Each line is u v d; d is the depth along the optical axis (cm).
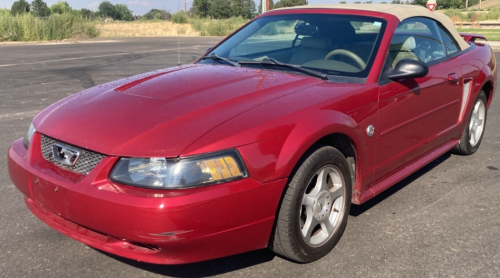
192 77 326
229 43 413
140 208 225
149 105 277
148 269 285
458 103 439
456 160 496
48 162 271
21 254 299
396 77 331
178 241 230
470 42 526
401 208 374
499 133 601
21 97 805
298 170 265
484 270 284
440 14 464
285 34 389
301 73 338
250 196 243
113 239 250
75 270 282
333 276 277
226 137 242
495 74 521
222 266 288
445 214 363
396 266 288
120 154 238
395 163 358
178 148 234
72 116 279
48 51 1714
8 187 410
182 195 228
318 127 270
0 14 2589
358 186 321
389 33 354
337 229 303
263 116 261
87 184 241
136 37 2827
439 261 294
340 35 364
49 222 272
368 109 313
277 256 300
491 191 411
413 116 364
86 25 2698
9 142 536
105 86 333
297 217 268
